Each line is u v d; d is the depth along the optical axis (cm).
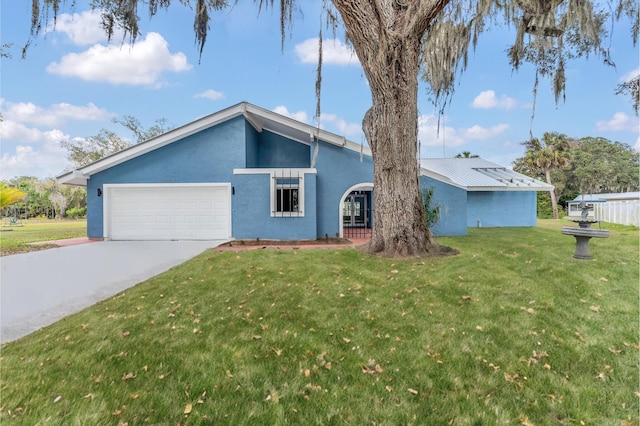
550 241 916
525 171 3512
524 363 283
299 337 331
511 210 1571
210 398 234
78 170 1085
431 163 1889
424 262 632
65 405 225
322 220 1129
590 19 777
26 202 3994
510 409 226
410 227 707
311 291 475
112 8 761
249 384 252
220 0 806
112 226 1113
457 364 282
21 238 1273
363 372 270
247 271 591
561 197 3672
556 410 226
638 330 341
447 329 348
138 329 348
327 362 286
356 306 417
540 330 343
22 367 273
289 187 1088
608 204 1642
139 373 265
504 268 575
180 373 265
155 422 210
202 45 755
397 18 661
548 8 713
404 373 269
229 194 1112
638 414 223
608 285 479
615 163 3669
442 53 848
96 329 348
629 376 265
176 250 879
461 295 447
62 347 308
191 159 1121
